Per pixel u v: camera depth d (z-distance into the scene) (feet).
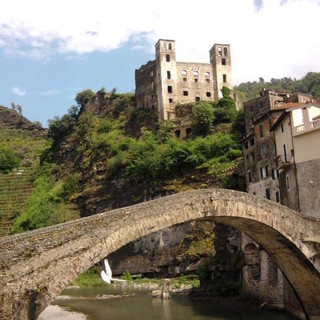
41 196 441.27
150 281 299.58
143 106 442.91
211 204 117.29
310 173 159.63
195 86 426.10
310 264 130.93
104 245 97.19
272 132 197.16
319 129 156.04
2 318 81.71
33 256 87.40
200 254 288.10
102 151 420.36
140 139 408.46
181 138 384.68
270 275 166.09
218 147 329.31
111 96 495.00
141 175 358.23
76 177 427.74
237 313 161.99
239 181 285.84
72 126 509.35
